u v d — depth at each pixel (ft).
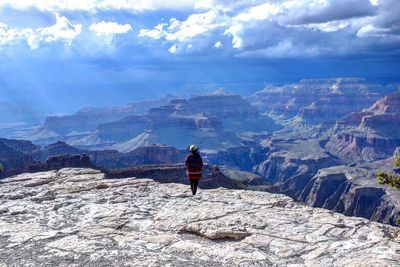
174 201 69.05
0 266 40.73
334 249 44.75
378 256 41.81
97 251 44.73
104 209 63.05
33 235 50.62
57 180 97.66
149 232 51.72
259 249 45.47
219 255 43.70
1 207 66.59
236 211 61.05
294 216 58.23
